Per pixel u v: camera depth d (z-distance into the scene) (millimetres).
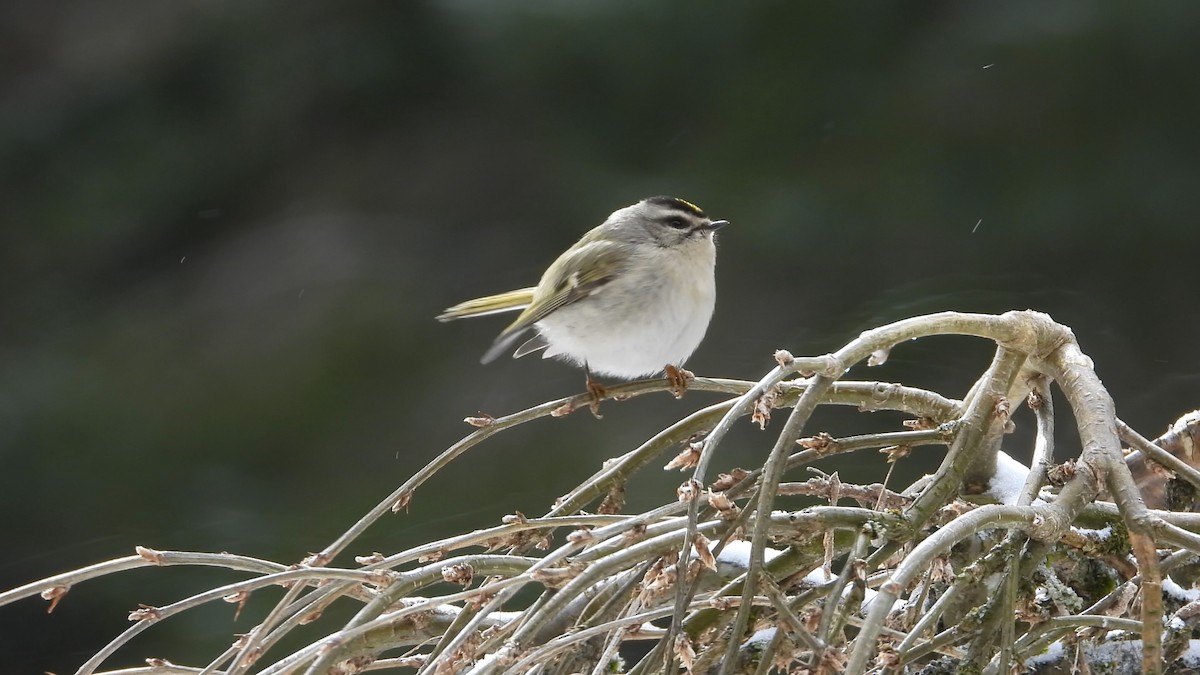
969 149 13945
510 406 14016
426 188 16359
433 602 3994
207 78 17625
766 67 15102
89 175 17172
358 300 15359
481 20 16516
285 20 17562
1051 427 4633
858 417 11703
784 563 4395
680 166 14984
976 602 4766
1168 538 3797
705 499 4180
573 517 4418
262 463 13734
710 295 7348
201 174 17047
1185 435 5652
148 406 14445
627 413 13391
